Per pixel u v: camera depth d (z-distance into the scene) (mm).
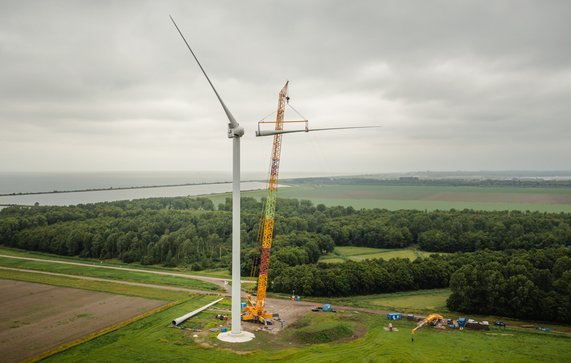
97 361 89938
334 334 105750
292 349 98062
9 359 90062
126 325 111562
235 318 104438
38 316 118250
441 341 103250
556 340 104125
